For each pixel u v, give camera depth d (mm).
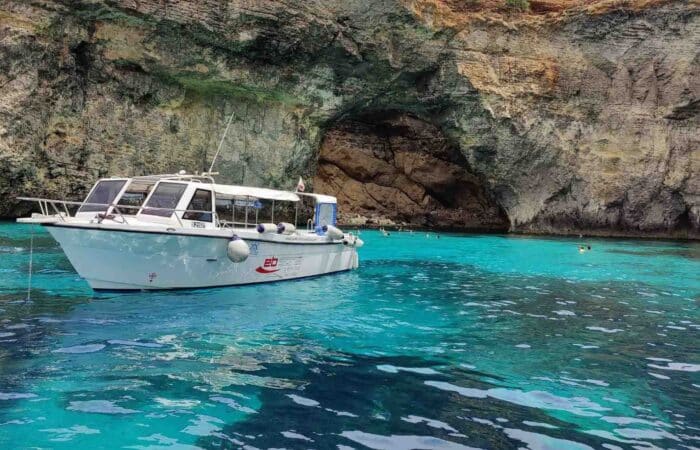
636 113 31047
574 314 8992
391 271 13938
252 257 10352
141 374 5258
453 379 5457
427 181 37000
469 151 31172
